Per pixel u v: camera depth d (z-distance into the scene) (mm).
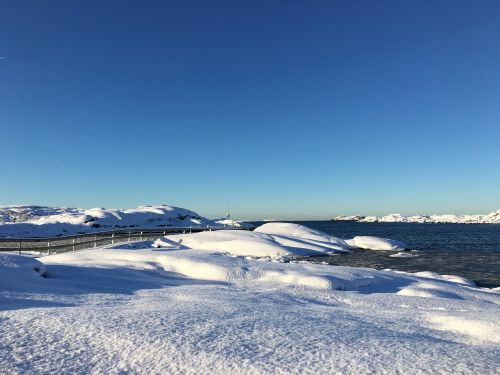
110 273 17938
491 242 68812
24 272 13898
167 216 107625
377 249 50750
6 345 5809
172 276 19609
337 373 4848
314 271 21078
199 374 4949
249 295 13273
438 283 20391
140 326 6867
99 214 88688
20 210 113000
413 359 5332
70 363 5273
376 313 10367
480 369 4898
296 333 6754
